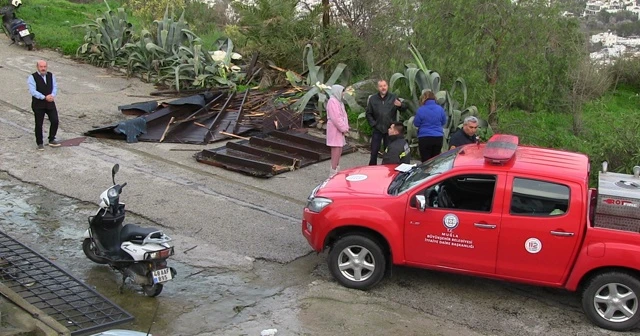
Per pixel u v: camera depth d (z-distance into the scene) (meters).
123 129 12.98
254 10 18.03
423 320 7.21
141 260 7.22
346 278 7.83
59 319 6.61
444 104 12.63
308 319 7.13
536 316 7.43
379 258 7.68
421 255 7.62
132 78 18.14
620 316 7.11
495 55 13.81
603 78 17.34
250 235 9.16
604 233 7.01
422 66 13.39
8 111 14.44
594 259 7.01
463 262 7.51
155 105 14.64
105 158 11.98
